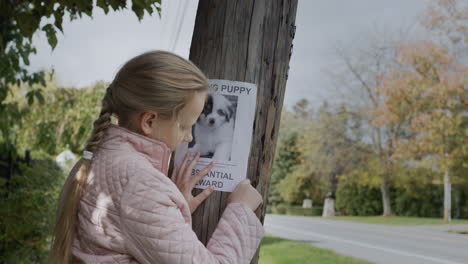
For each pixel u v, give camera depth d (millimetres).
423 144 22562
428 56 22094
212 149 1363
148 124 1083
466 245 12469
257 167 1383
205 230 1344
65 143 5805
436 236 14609
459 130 21500
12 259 4387
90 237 1014
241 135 1366
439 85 21578
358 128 26781
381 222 21031
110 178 1021
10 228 4285
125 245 989
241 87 1381
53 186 5305
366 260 9375
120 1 2805
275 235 13977
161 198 990
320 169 28031
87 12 2775
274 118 1415
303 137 30562
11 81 3736
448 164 21797
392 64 24609
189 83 1083
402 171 25016
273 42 1417
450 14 22203
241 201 1258
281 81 1432
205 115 1375
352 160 26672
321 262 8719
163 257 969
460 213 23719
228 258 1107
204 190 1338
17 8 2945
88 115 7809
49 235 4945
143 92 1052
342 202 28406
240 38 1400
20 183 4762
